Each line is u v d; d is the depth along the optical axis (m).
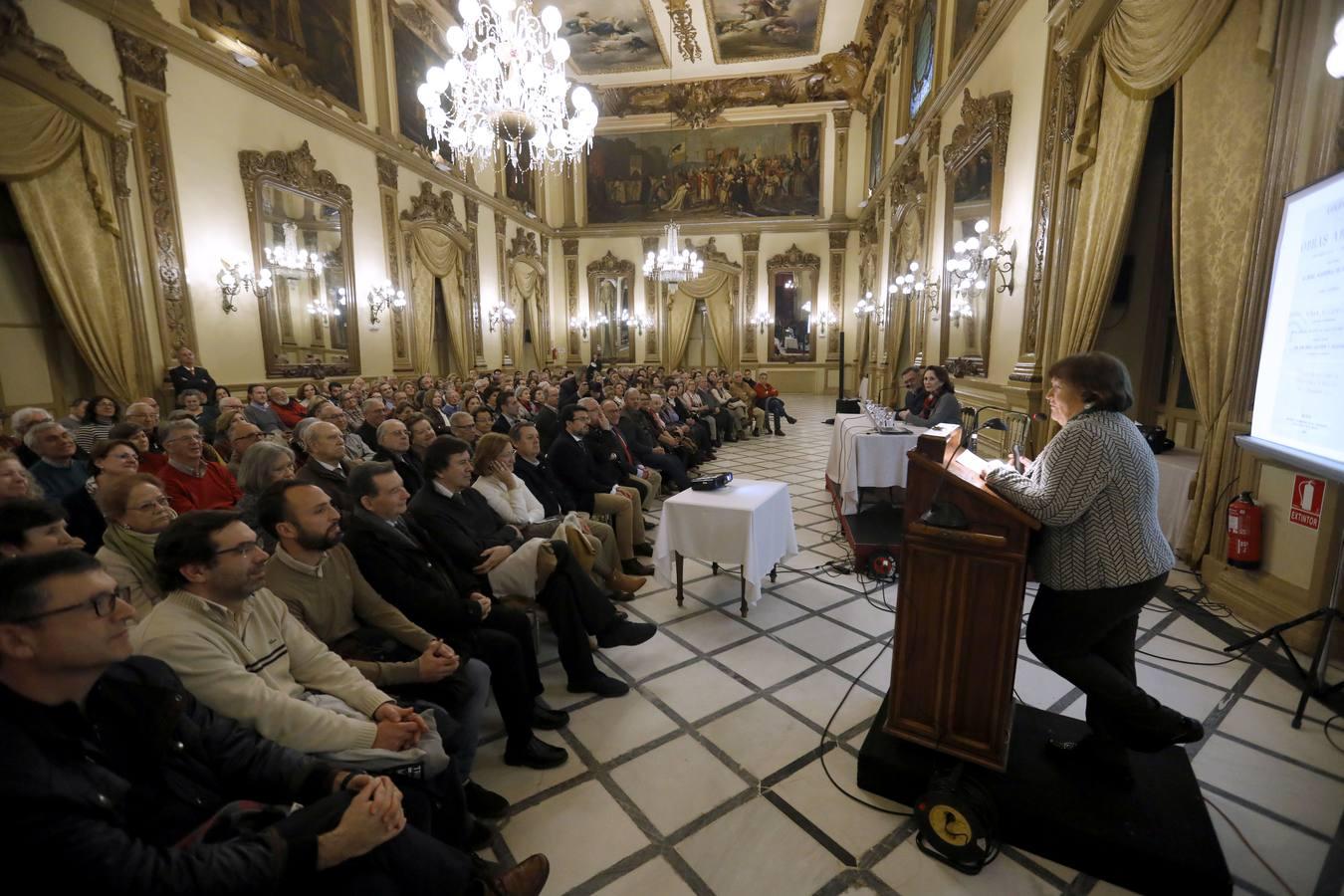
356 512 2.24
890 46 12.38
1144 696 1.76
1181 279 3.56
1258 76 3.05
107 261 6.05
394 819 1.27
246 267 7.64
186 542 1.48
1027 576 1.96
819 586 3.90
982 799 1.77
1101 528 1.73
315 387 8.23
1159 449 4.50
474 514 3.02
